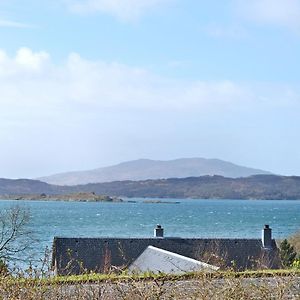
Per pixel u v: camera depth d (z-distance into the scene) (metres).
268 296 8.15
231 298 7.98
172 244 32.12
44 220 120.69
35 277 8.18
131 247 31.62
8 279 8.11
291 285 8.43
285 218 154.50
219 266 9.20
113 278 8.46
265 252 31.64
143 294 7.88
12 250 18.58
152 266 26.19
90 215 153.25
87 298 8.00
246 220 141.50
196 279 8.28
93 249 30.98
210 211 199.50
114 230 99.25
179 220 137.50
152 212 184.88
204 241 32.47
